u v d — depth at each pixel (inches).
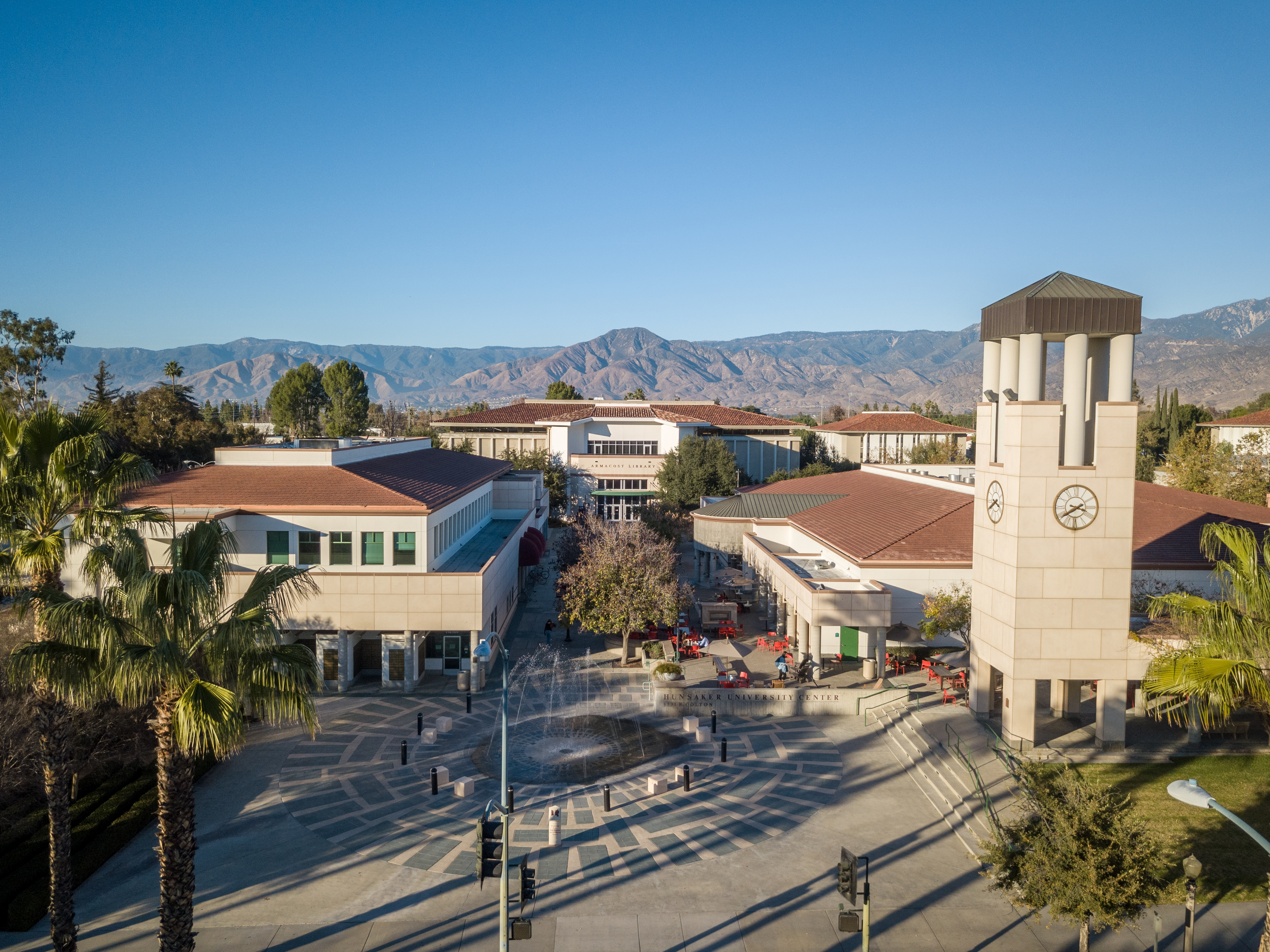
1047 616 1336.1
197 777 1322.6
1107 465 1316.4
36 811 1149.7
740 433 4835.1
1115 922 775.7
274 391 6747.1
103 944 884.0
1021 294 1344.7
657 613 1940.2
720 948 877.2
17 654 750.5
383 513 1790.1
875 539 1953.7
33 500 860.6
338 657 1790.1
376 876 1030.4
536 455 4239.7
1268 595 806.5
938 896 981.8
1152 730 1434.5
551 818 1113.4
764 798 1266.0
